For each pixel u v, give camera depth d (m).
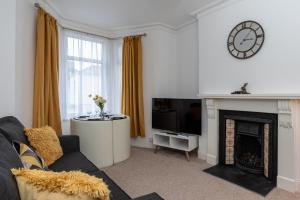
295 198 2.15
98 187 0.82
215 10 3.10
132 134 4.12
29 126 2.69
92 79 4.14
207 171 2.90
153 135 3.87
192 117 3.46
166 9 3.34
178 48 4.23
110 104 4.41
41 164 1.64
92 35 4.17
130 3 3.12
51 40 3.07
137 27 4.15
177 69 4.27
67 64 3.79
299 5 2.22
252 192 2.30
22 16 2.48
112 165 3.18
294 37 2.26
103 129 3.12
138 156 3.62
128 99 4.12
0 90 2.17
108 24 4.03
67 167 1.96
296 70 2.25
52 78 3.12
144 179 2.68
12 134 1.69
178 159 3.45
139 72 4.07
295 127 2.31
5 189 0.76
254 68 2.64
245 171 2.83
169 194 2.29
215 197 2.22
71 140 2.49
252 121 2.68
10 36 2.21
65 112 3.77
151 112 4.11
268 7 2.48
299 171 2.31
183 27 4.07
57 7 3.26
